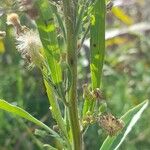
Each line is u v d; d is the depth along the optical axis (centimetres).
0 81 34
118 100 34
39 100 32
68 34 15
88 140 29
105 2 16
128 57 38
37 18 14
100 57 16
